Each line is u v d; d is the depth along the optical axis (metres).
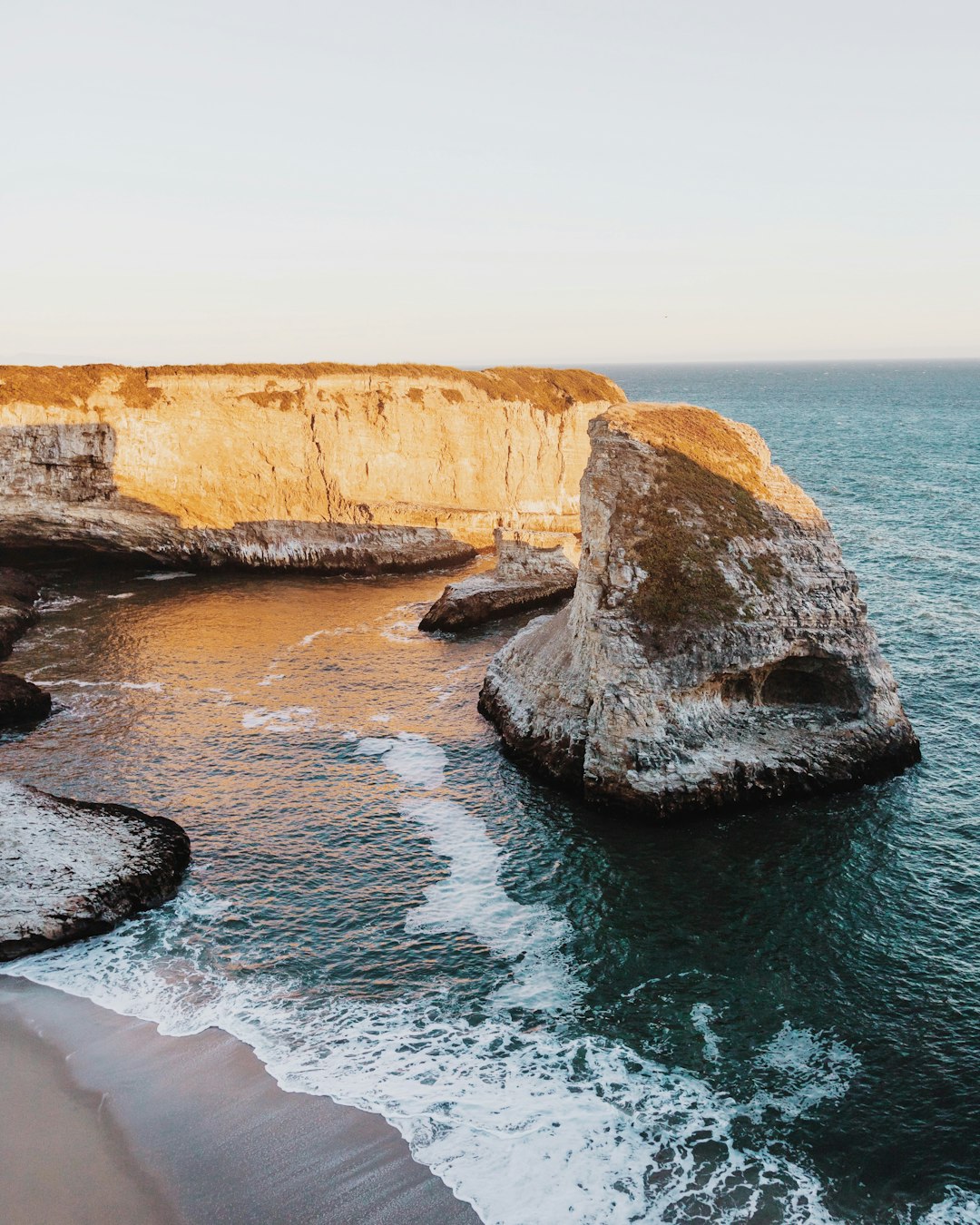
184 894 30.81
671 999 25.78
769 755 36.94
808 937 28.33
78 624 60.19
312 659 53.94
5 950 27.30
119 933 28.73
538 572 64.19
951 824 34.28
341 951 27.95
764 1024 24.77
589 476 43.78
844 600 40.38
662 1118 21.69
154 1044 23.91
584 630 40.75
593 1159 20.56
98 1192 19.33
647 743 35.81
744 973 26.83
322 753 41.38
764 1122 21.56
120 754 41.00
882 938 28.17
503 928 29.05
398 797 37.53
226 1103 21.92
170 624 60.50
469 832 34.84
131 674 51.09
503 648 49.44
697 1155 20.70
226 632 58.97
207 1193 19.50
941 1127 21.33
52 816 32.66
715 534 41.19
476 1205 19.39
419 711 46.19
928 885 30.72
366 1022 24.92
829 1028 24.55
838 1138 21.12
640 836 34.28
